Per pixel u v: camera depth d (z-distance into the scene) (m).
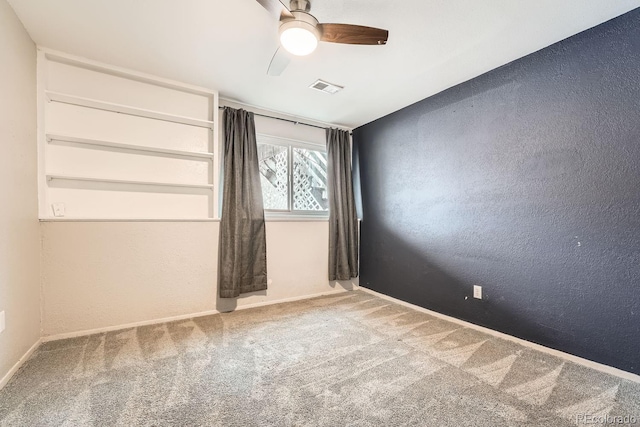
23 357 1.78
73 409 1.36
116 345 2.05
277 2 1.44
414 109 3.06
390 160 3.35
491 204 2.36
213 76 2.52
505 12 1.71
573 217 1.90
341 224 3.55
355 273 3.71
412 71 2.41
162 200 2.66
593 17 1.74
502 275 2.28
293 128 3.48
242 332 2.32
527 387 1.58
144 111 2.48
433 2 1.64
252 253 2.99
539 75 2.08
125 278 2.38
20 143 1.81
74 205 2.31
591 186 1.82
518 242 2.18
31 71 1.98
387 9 1.71
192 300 2.68
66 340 2.11
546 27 1.84
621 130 1.71
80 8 1.69
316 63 2.30
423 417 1.33
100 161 2.41
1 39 1.59
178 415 1.33
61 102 2.27
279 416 1.33
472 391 1.54
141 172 2.58
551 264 2.00
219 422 1.29
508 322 2.24
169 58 2.25
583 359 1.84
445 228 2.72
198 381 1.61
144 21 1.82
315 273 3.48
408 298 3.10
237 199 2.84
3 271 1.58
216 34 1.95
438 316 2.74
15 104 1.75
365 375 1.69
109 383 1.58
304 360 1.87
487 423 1.30
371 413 1.36
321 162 3.76
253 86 2.71
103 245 2.29
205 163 2.87
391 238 3.33
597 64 1.80
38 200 2.06
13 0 1.62
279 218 3.27
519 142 2.18
